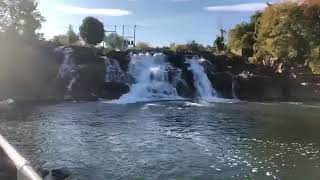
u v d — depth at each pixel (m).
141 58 48.91
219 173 17.05
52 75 44.09
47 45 46.97
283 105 40.66
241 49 65.50
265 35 58.47
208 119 30.61
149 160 18.77
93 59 45.66
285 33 53.84
